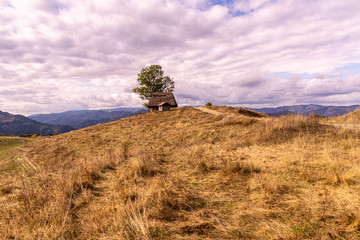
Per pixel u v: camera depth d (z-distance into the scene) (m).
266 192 3.31
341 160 4.37
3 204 4.51
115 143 17.75
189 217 2.81
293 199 2.98
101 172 6.23
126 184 4.60
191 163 6.04
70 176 5.16
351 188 3.09
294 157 5.23
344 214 2.32
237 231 2.33
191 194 3.61
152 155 7.54
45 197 4.30
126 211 2.98
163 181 4.47
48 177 6.48
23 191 4.89
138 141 16.75
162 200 3.37
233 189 3.75
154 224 2.64
